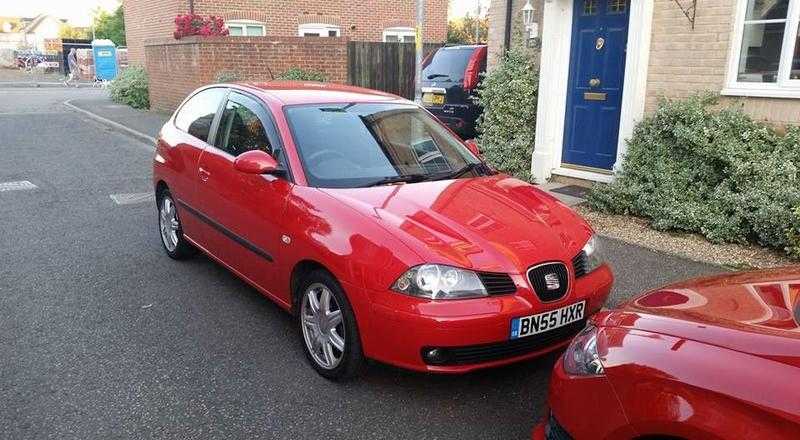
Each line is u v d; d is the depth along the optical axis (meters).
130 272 5.60
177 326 4.52
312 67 15.42
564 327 3.60
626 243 6.31
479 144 9.34
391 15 21.78
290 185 4.15
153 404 3.52
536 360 4.10
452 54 10.80
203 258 6.02
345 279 3.51
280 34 20.12
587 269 3.83
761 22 6.47
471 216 3.79
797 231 5.69
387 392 3.68
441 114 10.78
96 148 12.66
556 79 8.53
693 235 6.50
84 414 3.42
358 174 4.28
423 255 3.36
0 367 3.90
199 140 5.36
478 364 3.40
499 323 3.34
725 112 6.57
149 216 7.52
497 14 9.37
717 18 6.70
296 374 3.87
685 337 2.31
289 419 3.40
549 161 8.77
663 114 6.96
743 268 5.62
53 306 4.84
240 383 3.76
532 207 4.11
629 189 7.04
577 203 7.70
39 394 3.61
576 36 8.34
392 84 16.05
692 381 2.12
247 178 4.48
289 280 4.03
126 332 4.41
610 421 2.34
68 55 37.62
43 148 12.56
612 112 8.14
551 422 2.72
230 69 15.13
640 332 2.46
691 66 6.98
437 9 22.45
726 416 2.00
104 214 7.57
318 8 20.53
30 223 7.14
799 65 6.28
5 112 19.06
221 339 4.32
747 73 6.68
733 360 2.11
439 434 3.30
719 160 6.58
